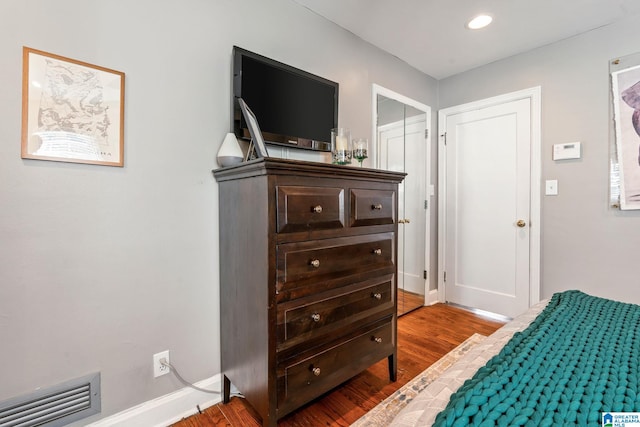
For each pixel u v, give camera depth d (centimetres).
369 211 154
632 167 202
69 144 117
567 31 220
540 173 243
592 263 220
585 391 60
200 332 152
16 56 107
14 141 107
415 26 214
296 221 124
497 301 269
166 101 140
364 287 152
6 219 107
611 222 212
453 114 295
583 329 90
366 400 156
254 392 127
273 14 177
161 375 141
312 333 130
